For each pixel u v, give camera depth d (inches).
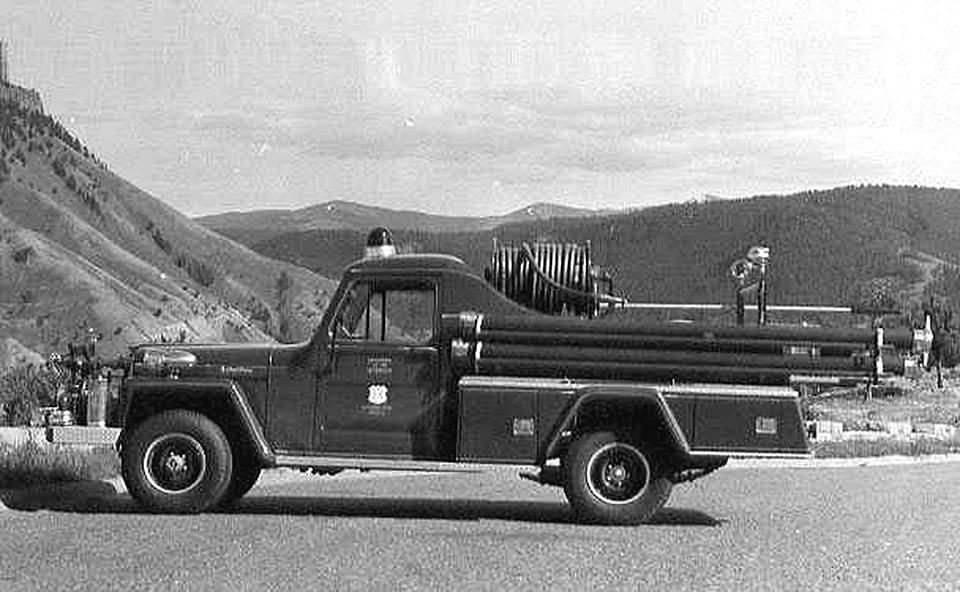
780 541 524.1
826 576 434.9
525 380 573.6
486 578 417.7
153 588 389.4
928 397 3009.4
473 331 573.9
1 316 6919.3
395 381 580.7
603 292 609.9
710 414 571.2
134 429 578.2
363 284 586.2
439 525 559.8
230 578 407.8
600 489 571.8
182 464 573.3
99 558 444.1
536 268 591.2
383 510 629.6
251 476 618.5
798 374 579.2
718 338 575.8
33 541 484.4
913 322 591.8
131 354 600.7
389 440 579.2
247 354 587.2
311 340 584.4
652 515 573.0
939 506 690.8
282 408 581.6
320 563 440.1
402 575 419.5
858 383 582.2
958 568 456.1
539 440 568.7
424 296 585.6
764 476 943.7
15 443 772.6
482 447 569.9
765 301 601.9
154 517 562.6
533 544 502.0
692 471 592.4
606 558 468.1
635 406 572.4
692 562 462.3
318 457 577.6
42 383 1034.7
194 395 579.2
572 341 575.8
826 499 733.9
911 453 1366.9
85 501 631.2
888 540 530.3
